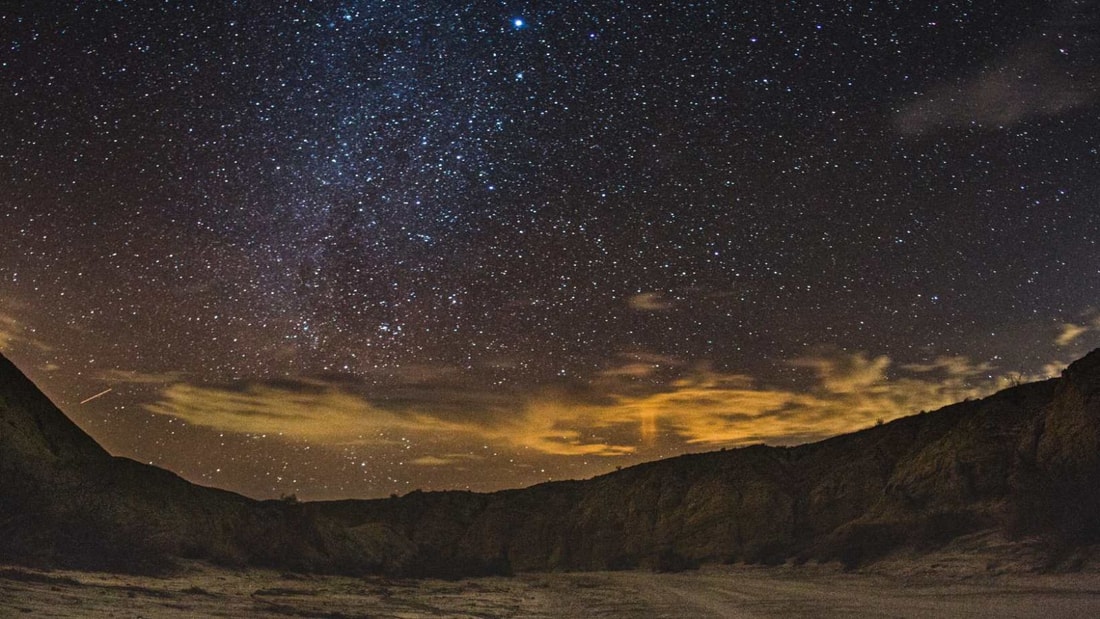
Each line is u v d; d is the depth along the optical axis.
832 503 40.66
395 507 59.50
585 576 41.97
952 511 28.81
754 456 49.81
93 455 26.83
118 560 22.77
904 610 15.81
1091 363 26.67
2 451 22.59
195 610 14.47
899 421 43.03
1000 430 31.19
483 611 19.33
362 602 20.48
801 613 16.61
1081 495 22.50
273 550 32.41
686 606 20.08
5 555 19.42
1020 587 18.19
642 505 51.81
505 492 61.88
